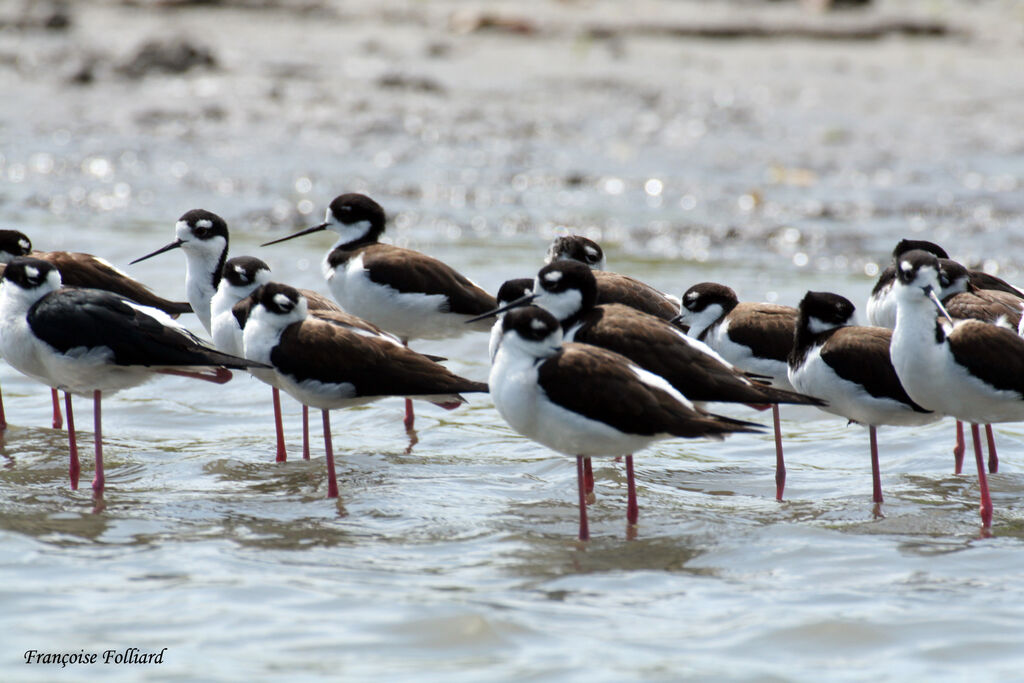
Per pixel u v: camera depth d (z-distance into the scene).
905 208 24.28
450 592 9.27
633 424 10.01
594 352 10.24
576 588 9.42
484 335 17.11
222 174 26.52
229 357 11.18
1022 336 11.38
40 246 20.69
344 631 8.57
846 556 10.11
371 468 12.56
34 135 28.61
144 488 11.76
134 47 34.56
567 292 11.62
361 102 31.72
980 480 10.98
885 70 36.31
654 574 9.74
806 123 30.78
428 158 28.02
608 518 11.12
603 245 22.16
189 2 42.47
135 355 11.06
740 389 10.82
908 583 9.57
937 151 28.33
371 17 41.62
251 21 40.91
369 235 15.14
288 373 11.38
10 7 40.12
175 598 9.05
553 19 41.16
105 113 30.73
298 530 10.66
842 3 43.50
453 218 23.64
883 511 11.38
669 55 37.81
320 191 25.48
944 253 13.83
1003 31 41.50
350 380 11.30
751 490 12.12
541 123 30.56
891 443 13.51
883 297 13.68
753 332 12.12
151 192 25.06
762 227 23.05
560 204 24.92
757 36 40.22
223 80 33.41
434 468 12.61
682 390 10.88
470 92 33.06
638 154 28.42
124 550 10.03
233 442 13.35
